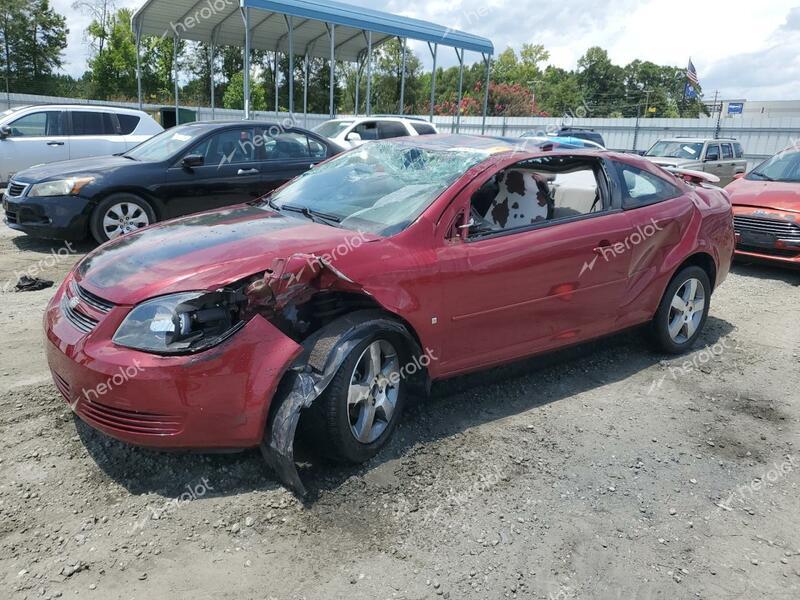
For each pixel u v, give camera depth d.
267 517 2.74
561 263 3.90
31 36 43.62
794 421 3.94
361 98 40.72
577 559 2.62
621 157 4.62
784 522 2.94
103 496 2.83
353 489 2.98
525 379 4.36
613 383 4.38
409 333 3.30
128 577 2.38
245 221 3.68
